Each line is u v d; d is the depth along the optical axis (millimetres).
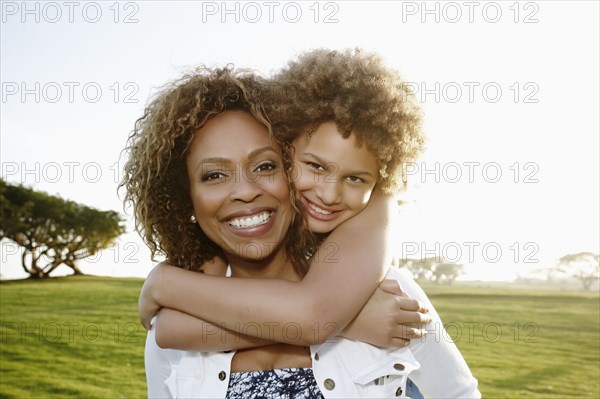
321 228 1850
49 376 12203
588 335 12320
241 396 1607
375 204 1899
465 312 13523
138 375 12430
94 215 16453
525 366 11203
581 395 10125
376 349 1677
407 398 1688
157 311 1723
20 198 16109
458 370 1741
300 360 1658
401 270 1783
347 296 1533
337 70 1845
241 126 1580
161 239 1784
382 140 1834
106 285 16719
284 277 1754
